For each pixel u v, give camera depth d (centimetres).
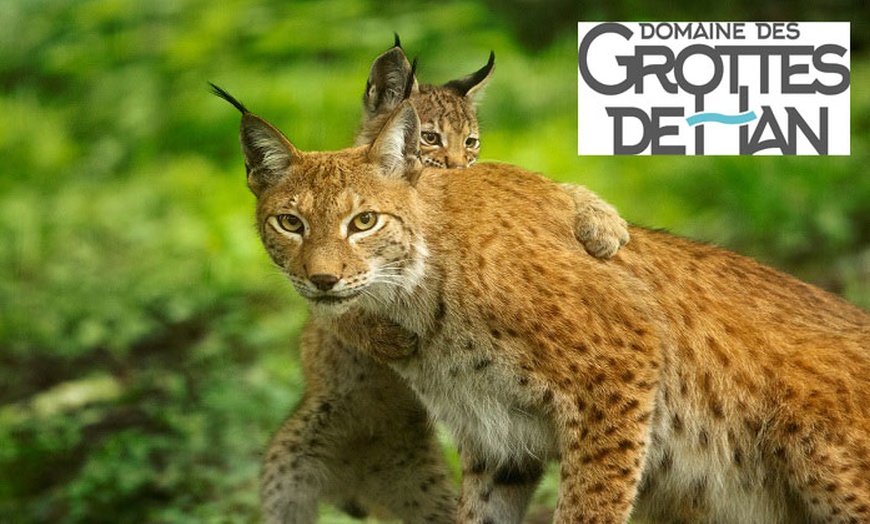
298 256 743
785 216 1572
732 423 783
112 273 1598
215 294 1504
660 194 1655
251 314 1478
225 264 1590
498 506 822
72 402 1329
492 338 754
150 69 2167
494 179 787
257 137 761
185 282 1555
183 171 1908
